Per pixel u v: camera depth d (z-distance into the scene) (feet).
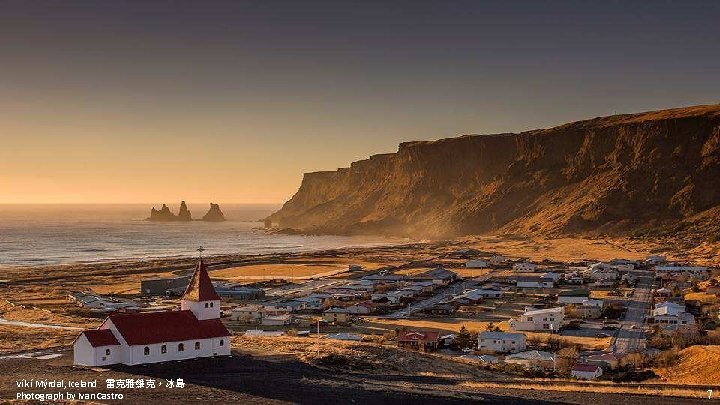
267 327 452.35
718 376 242.78
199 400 182.70
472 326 459.73
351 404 182.09
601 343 387.14
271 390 197.16
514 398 191.72
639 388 214.90
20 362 234.58
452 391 201.87
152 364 232.53
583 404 184.65
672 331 401.29
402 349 302.86
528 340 389.19
